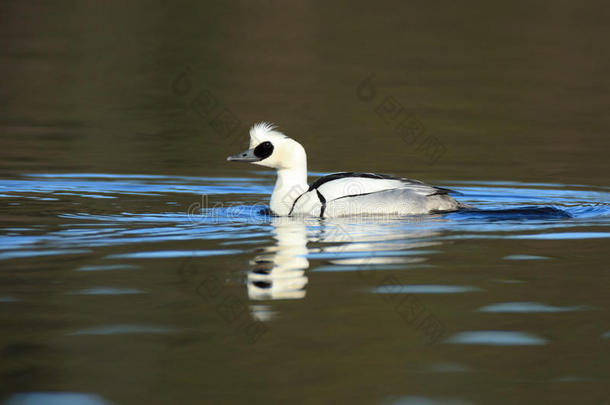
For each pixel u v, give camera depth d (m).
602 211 15.38
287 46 39.94
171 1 52.62
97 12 48.75
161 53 37.75
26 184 17.86
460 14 49.47
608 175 19.55
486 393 7.68
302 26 45.31
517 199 17.08
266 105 28.58
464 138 24.44
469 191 17.94
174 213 15.26
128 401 7.45
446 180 19.17
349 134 25.00
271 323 9.26
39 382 7.82
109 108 28.12
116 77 33.09
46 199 16.34
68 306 9.71
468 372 8.12
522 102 29.44
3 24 44.34
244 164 21.11
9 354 8.41
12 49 38.00
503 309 9.77
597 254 12.05
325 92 30.80
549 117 27.19
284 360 8.33
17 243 12.54
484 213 15.05
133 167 20.17
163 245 12.55
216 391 7.66
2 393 7.60
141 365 8.17
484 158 21.80
